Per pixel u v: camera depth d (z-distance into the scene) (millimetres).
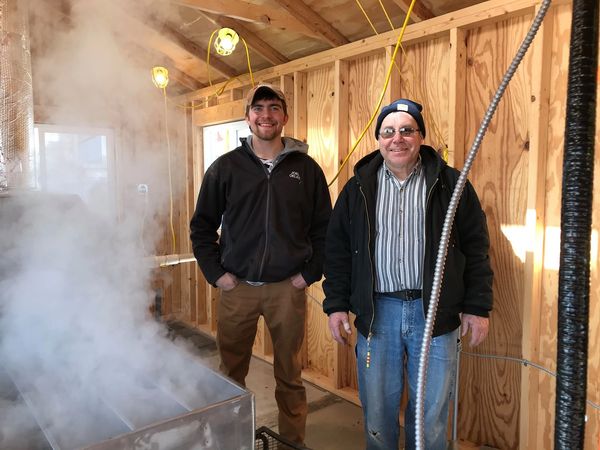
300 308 1945
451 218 590
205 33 2957
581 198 494
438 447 1605
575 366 507
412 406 1629
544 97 1812
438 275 588
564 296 508
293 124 2875
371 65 2451
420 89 2240
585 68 487
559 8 1787
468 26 2004
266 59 2996
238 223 1899
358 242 1643
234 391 752
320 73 2746
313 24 2490
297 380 1987
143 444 613
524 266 1918
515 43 1920
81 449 569
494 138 2008
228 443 694
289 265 1873
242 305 1938
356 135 2557
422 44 2217
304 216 1963
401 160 1540
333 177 2695
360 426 2357
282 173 1900
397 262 1577
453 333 1598
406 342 1606
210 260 1953
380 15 2340
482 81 2031
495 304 2041
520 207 1946
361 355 1684
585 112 489
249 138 1979
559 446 521
